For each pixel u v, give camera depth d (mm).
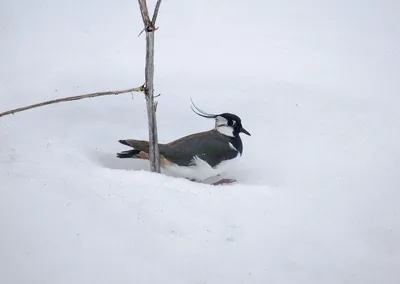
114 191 9789
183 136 12328
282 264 8648
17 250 8219
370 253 9000
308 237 9250
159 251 8602
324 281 8391
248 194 10258
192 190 10195
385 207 10086
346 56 15789
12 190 9312
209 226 9266
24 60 14930
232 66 15000
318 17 17906
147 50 10312
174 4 18297
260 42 16453
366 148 11852
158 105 13141
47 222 8742
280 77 14539
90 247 8445
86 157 11211
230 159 11242
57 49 15562
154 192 9906
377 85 14352
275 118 12867
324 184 10781
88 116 12570
